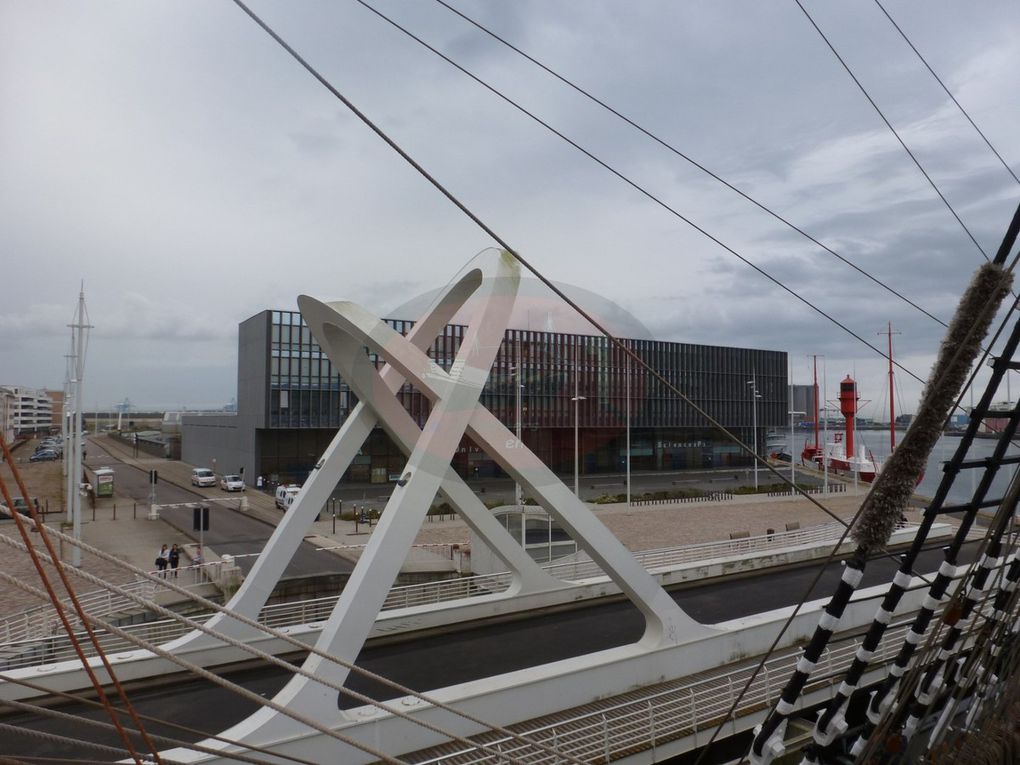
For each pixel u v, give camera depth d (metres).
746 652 13.97
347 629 9.87
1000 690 6.32
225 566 20.53
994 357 4.80
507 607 16.55
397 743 10.08
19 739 9.98
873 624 4.72
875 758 5.50
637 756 10.17
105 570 22.19
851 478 60.28
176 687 12.08
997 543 5.30
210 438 60.81
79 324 23.70
